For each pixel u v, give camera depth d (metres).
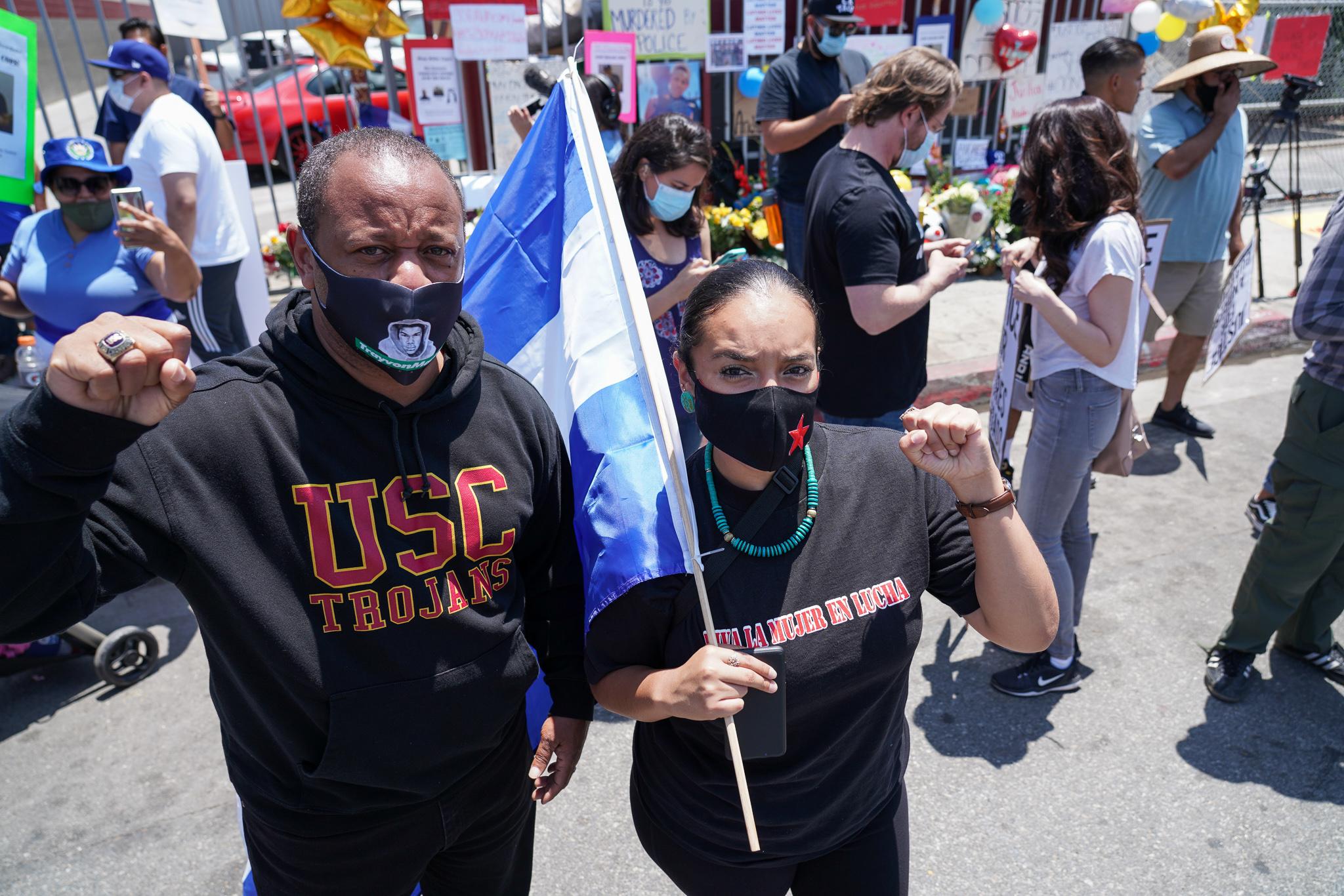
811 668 1.48
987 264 7.02
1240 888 2.47
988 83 7.26
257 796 1.53
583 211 1.73
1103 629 3.56
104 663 3.29
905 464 1.59
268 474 1.36
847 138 3.06
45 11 4.81
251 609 1.34
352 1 4.95
